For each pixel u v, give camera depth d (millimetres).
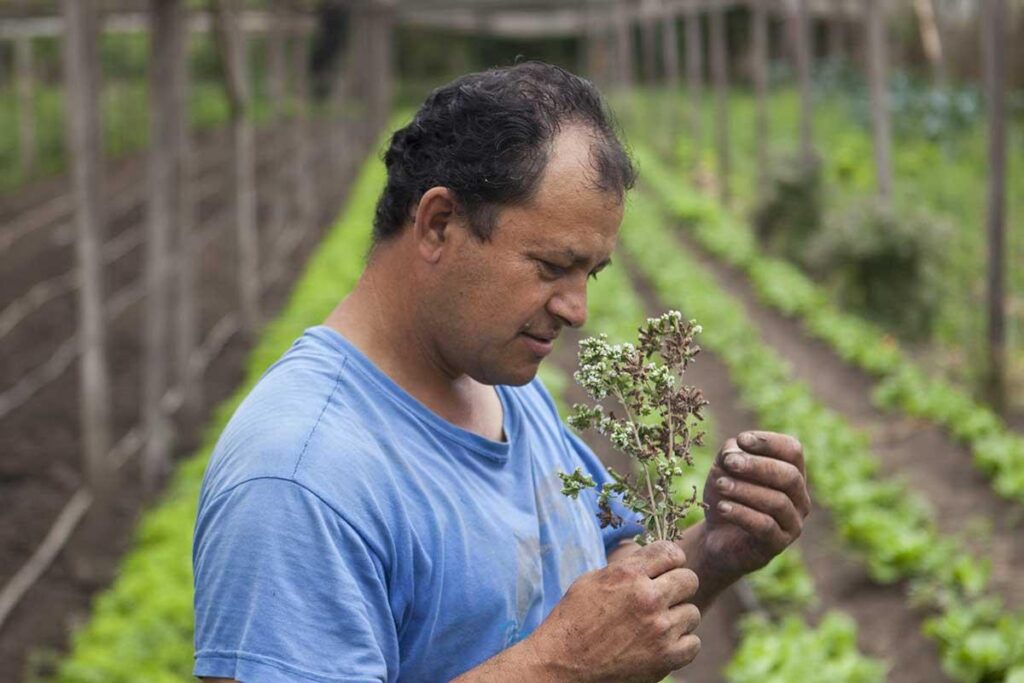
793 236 17109
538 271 1824
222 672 1704
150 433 8922
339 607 1719
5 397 10906
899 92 25984
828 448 9164
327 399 1857
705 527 2256
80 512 8242
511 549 1940
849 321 13234
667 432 1962
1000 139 9578
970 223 17078
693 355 1993
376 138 30719
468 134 1809
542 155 1780
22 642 6535
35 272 15766
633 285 16969
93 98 7562
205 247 18562
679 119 33375
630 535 2420
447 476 1913
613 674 1749
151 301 8984
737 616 6887
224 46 12672
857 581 7102
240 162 13312
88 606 7020
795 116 29531
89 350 7684
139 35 27969
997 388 9812
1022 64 24984
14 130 25844
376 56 30750
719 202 22406
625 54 32594
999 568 7070
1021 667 5500
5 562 7457
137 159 27297
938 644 6094
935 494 8461
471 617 1867
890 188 13430
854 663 5691
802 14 17141
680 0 29016
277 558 1715
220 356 12867
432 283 1884
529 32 43438
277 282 17375
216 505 1772
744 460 2109
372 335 1983
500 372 1900
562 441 2297
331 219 22672
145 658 5832
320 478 1760
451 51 48375
